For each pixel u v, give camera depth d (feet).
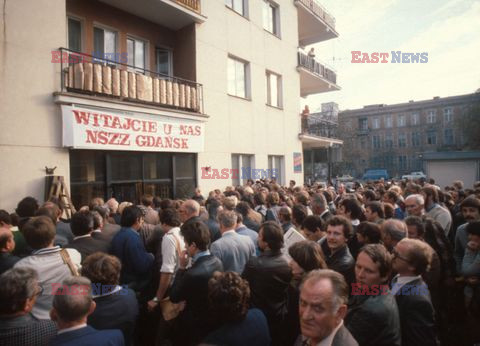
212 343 5.94
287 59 47.98
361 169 172.04
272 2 45.91
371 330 6.25
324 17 57.98
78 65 21.27
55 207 12.98
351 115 175.11
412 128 159.74
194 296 8.66
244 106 38.73
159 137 26.99
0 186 17.92
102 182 23.89
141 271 11.21
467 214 13.55
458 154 70.08
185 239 9.23
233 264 10.77
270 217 17.38
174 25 32.55
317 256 8.28
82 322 6.05
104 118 22.62
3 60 18.19
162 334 10.57
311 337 5.27
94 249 10.77
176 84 28.60
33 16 19.48
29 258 8.30
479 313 10.34
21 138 18.76
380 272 6.86
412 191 20.65
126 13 29.53
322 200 16.20
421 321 6.94
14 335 6.15
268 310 8.69
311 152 73.56
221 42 35.35
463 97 146.30
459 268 12.63
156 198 20.36
